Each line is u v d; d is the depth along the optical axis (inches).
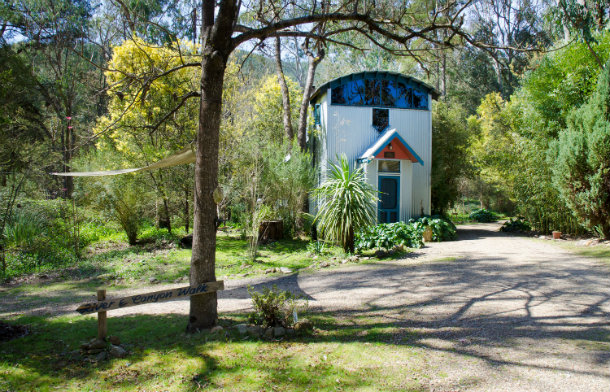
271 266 398.3
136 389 136.6
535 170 558.6
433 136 742.5
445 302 245.4
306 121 660.1
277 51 671.8
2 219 488.4
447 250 460.4
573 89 503.8
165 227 682.8
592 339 171.8
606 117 434.6
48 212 551.5
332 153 627.8
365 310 236.2
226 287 320.2
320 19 218.7
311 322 200.8
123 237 615.5
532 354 158.7
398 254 433.4
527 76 557.6
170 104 531.8
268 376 145.0
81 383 140.9
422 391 132.0
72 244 505.4
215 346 173.5
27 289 333.1
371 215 440.8
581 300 234.4
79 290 325.4
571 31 239.6
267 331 188.5
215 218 194.7
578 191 451.5
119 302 172.6
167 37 310.3
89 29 506.9
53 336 196.1
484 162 894.4
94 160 542.6
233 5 185.9
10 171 454.0
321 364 155.1
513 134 708.0
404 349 169.5
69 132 642.8
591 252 397.1
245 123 615.2
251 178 534.3
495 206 1229.7
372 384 137.8
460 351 165.2
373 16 247.6
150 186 556.7
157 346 177.5
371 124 641.6
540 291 260.1
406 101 658.2
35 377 145.6
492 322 201.9
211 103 189.0
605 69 434.6
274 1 272.1
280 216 583.2
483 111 959.6
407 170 613.0
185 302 281.1
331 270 371.6
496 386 133.8
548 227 568.4
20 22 602.5
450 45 248.4
